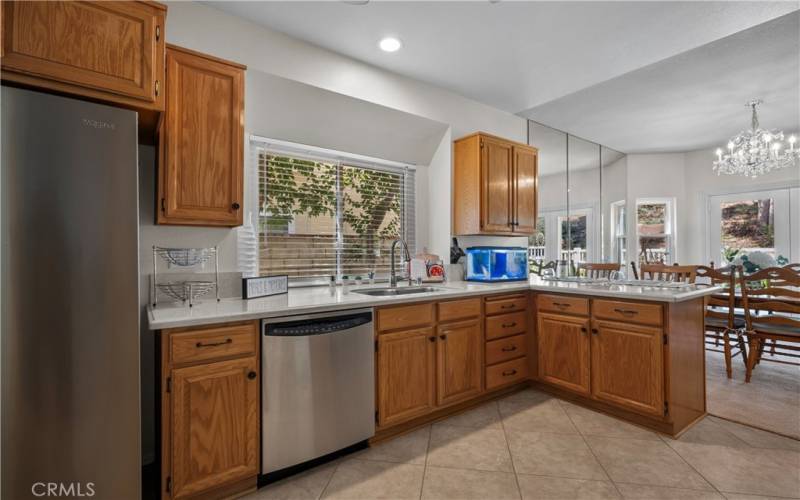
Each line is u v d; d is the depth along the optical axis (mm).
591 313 2619
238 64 2078
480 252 3297
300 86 2504
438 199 3441
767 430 2330
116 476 1436
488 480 1853
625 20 2293
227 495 1721
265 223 2627
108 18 1532
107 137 1435
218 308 1848
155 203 1923
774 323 3148
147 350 2027
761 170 3898
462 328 2623
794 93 3455
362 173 3141
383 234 3252
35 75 1386
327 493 1764
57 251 1333
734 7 2166
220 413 1668
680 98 3576
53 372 1322
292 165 2750
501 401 2844
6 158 1261
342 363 2021
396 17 2266
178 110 1899
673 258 5504
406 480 1860
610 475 1881
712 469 1922
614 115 3998
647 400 2316
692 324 2477
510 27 2367
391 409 2246
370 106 2842
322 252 2896
